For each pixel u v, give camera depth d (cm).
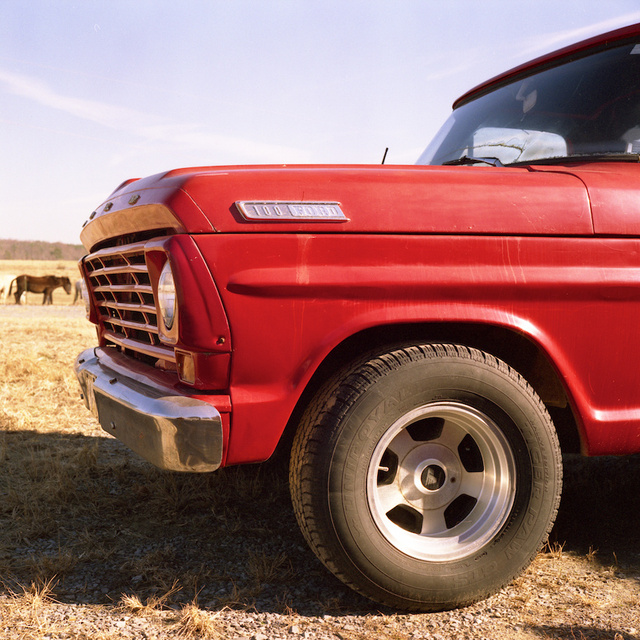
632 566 267
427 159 366
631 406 246
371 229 217
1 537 289
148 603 229
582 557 276
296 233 213
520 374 251
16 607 226
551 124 303
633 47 296
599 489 357
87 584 247
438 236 222
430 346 227
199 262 205
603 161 276
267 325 210
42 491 339
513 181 235
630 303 240
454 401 225
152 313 245
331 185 220
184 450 205
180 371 221
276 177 218
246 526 306
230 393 210
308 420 222
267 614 226
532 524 233
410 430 238
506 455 233
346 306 215
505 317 227
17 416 489
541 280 228
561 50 322
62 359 792
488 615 227
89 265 321
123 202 254
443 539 234
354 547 216
